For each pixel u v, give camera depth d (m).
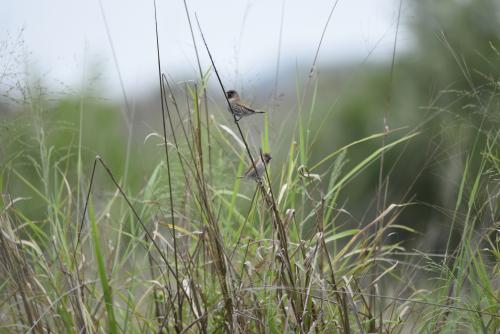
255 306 9.15
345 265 11.08
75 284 9.48
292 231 10.45
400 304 10.37
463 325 9.79
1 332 9.68
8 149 11.10
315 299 9.61
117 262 10.30
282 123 11.43
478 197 11.04
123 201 11.48
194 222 10.98
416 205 18.39
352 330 9.67
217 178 12.00
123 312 10.38
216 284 9.90
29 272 9.55
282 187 10.15
